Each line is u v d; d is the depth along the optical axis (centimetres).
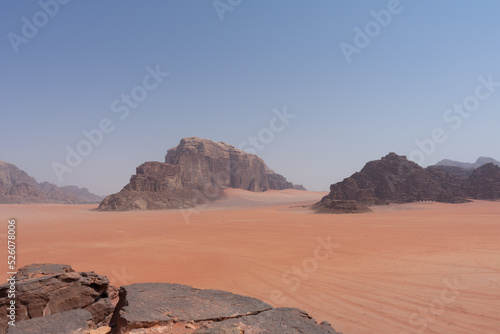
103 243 4712
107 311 1110
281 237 5294
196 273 2761
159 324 749
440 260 3155
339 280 2502
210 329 685
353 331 1554
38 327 704
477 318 1694
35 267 1194
